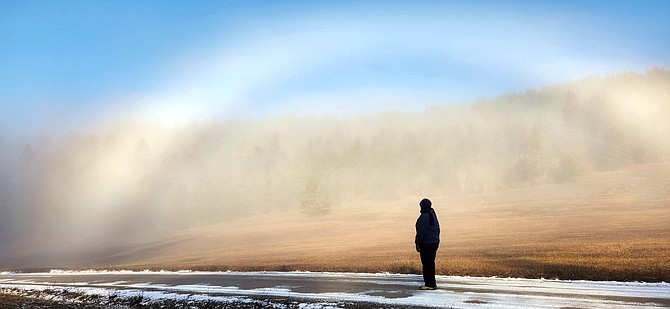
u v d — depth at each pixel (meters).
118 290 15.50
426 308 9.35
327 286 13.28
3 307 13.44
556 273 14.17
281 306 10.63
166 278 19.17
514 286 11.67
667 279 12.10
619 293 10.12
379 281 13.71
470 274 15.08
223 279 17.17
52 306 13.42
